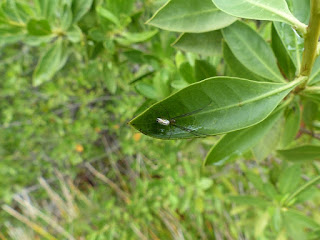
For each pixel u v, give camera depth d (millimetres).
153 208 441
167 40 238
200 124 119
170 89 218
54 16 252
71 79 482
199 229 484
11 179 532
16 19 254
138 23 267
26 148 519
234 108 119
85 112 489
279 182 264
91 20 251
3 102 511
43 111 500
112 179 571
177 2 147
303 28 112
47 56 259
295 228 255
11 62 530
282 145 194
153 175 469
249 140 153
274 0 117
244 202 277
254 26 226
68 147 477
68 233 482
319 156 185
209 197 403
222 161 155
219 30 175
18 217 542
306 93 155
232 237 461
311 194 255
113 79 271
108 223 420
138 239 466
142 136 389
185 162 391
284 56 163
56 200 550
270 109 118
